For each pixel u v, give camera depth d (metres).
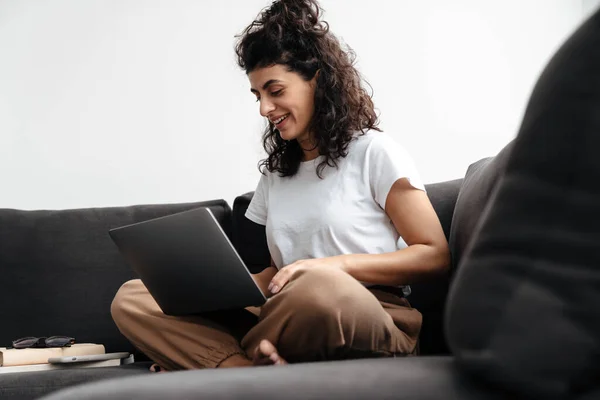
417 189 1.62
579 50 0.61
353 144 1.69
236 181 2.68
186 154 2.70
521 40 2.73
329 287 1.23
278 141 1.81
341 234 1.63
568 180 0.58
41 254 2.05
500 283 0.59
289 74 1.67
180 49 2.74
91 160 2.69
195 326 1.42
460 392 0.58
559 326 0.56
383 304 1.52
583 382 0.56
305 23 1.69
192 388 0.59
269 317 1.29
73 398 0.58
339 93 1.68
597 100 0.58
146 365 1.73
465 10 2.74
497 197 0.63
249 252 1.99
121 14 2.75
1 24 2.75
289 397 0.58
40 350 1.72
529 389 0.56
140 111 2.71
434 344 1.72
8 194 2.67
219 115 2.71
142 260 1.42
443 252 1.55
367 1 2.73
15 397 1.54
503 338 0.56
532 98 0.64
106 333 2.00
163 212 2.11
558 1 2.74
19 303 2.01
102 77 2.73
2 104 2.71
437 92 2.71
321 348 1.26
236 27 2.74
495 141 2.69
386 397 0.58
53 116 2.71
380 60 2.71
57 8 2.75
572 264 0.57
